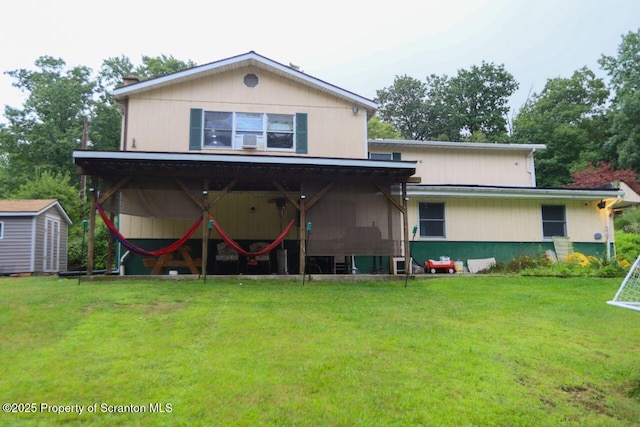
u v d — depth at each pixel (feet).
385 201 33.37
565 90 110.83
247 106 39.73
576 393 12.46
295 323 18.15
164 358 13.76
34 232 47.37
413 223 41.55
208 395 11.20
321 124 40.70
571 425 10.49
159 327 17.07
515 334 17.74
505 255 42.57
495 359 14.61
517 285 30.58
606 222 45.01
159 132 38.01
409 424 10.05
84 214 68.95
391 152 50.14
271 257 38.78
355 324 18.37
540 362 14.58
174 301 21.52
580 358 15.11
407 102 137.18
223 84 39.63
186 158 28.55
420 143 49.93
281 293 24.61
